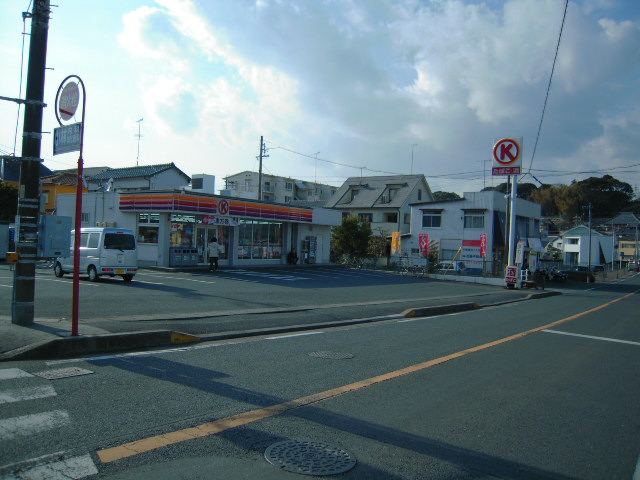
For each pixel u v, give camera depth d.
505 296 22.98
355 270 35.44
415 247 45.41
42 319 9.03
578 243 71.75
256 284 20.05
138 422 4.57
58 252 8.75
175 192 24.58
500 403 5.79
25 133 8.04
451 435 4.70
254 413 5.00
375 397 5.75
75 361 6.70
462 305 17.14
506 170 27.69
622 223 79.44
